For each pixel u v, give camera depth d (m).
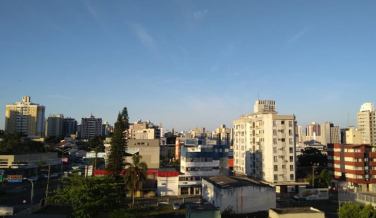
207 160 83.69
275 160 89.62
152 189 80.06
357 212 43.19
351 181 88.00
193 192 81.75
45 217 49.41
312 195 74.00
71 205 60.66
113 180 46.69
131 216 47.25
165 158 174.88
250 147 103.12
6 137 141.62
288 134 91.62
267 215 56.47
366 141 185.50
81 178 44.22
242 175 107.31
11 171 95.12
